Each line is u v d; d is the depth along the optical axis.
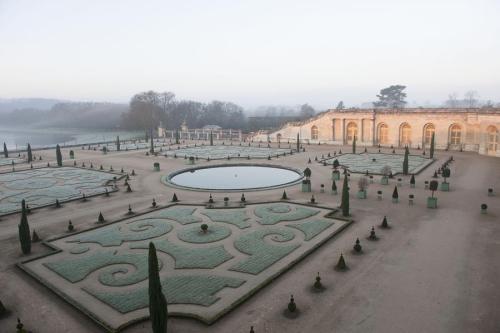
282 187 54.31
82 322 22.38
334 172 58.88
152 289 19.00
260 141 119.56
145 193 52.47
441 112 90.88
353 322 21.62
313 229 36.38
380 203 44.97
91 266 29.34
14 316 23.05
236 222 39.00
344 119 105.31
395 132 98.62
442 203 44.38
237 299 24.03
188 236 35.19
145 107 197.62
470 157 78.56
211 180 62.09
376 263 29.00
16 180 62.47
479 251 30.73
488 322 21.45
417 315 22.19
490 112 79.31
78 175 66.12
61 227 38.78
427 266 28.31
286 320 21.95
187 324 21.78
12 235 36.72
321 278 26.81
